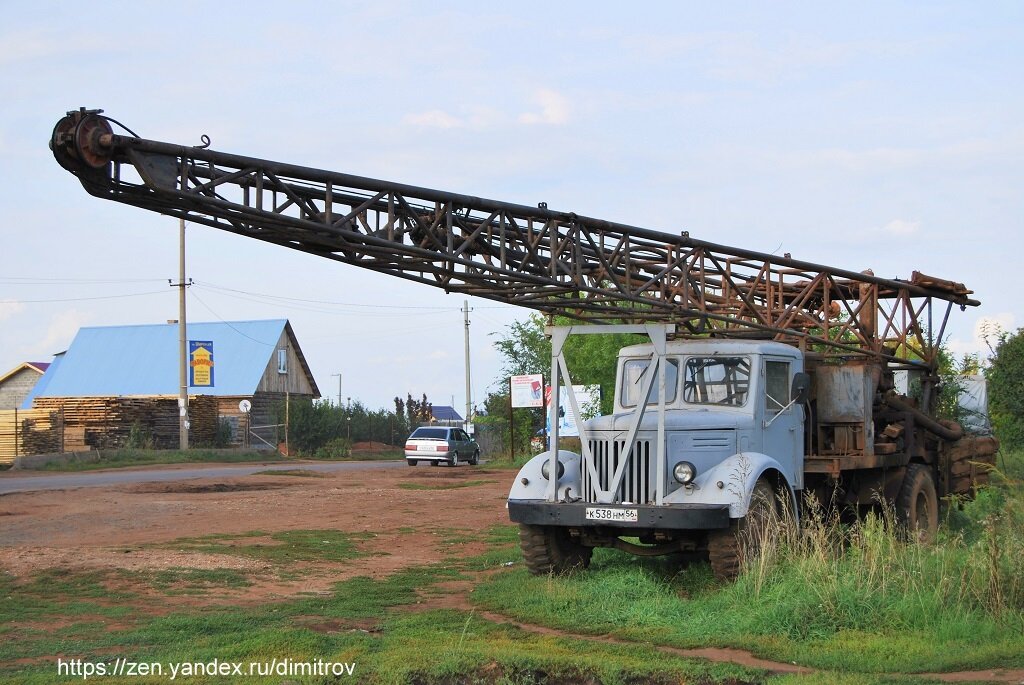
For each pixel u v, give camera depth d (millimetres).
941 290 19219
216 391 69125
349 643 9016
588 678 8023
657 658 8531
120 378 70062
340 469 43375
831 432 15258
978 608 9852
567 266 13422
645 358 13734
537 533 12617
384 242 11477
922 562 10570
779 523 11633
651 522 11539
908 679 7875
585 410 37156
